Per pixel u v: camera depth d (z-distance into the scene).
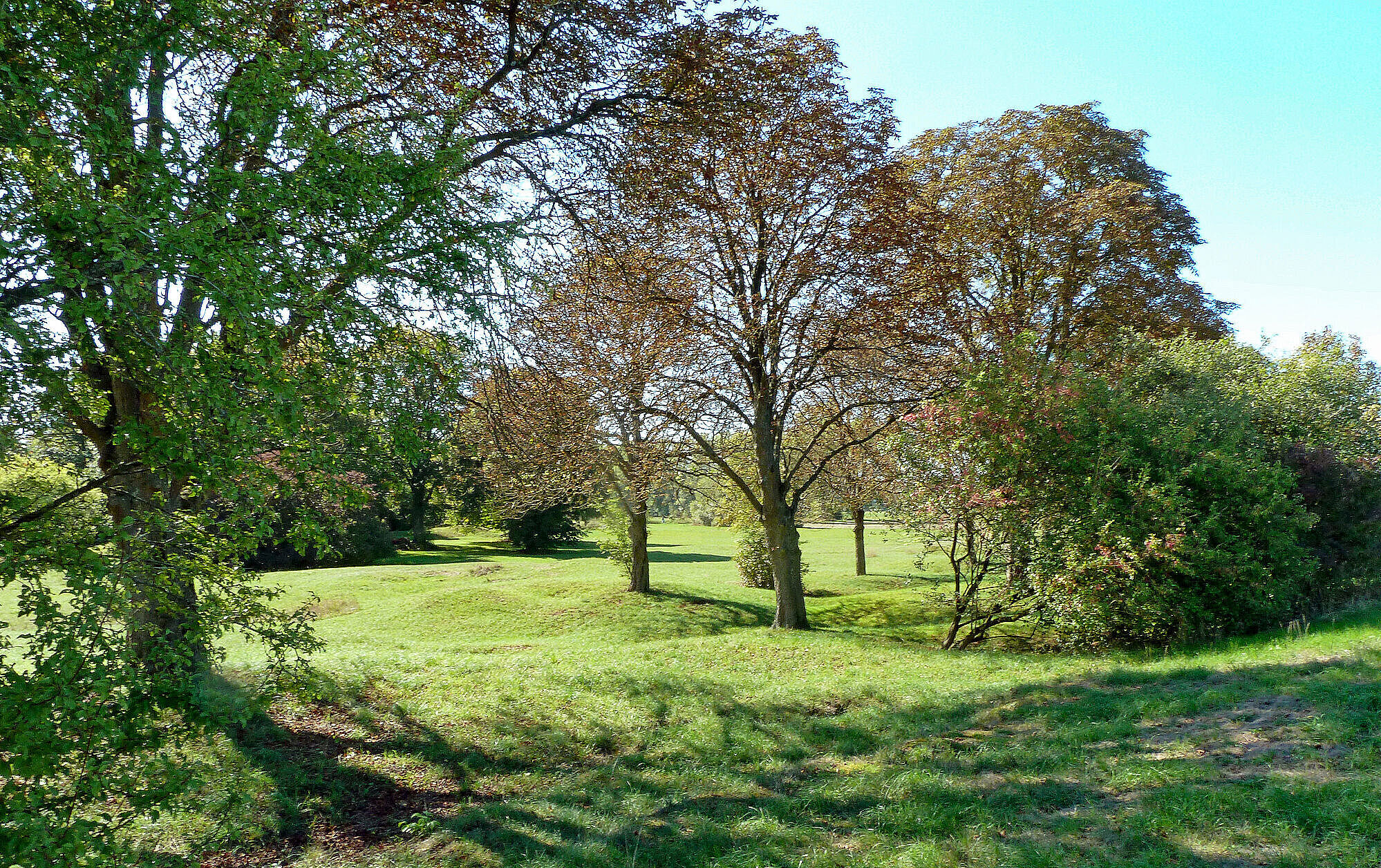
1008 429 14.17
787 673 13.36
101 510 7.05
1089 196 22.20
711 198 15.58
